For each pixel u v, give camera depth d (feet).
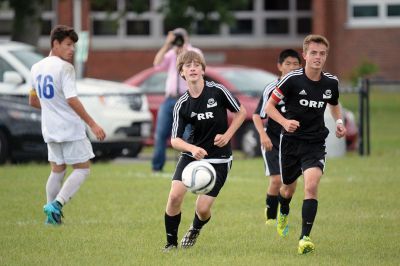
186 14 303.27
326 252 88.74
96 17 390.01
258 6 402.52
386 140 228.63
